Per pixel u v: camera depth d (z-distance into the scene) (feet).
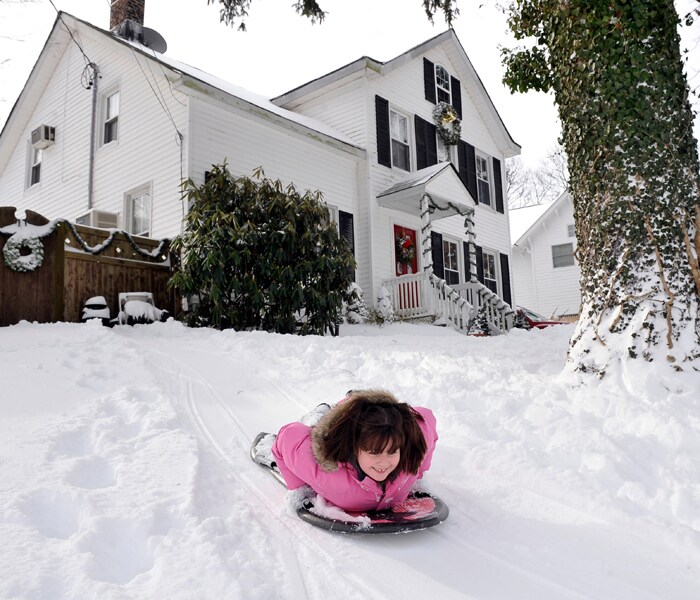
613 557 8.53
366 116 53.11
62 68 54.80
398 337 33.99
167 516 8.94
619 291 16.71
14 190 59.93
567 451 12.48
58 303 30.04
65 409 14.47
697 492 10.41
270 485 11.05
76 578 6.94
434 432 10.32
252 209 35.01
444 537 9.20
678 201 16.49
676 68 17.31
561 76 19.24
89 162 49.21
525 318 54.08
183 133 40.75
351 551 8.53
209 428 14.44
